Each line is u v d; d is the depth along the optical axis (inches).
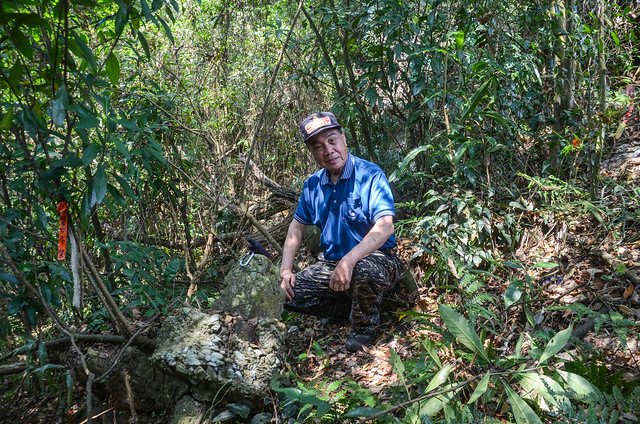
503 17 146.4
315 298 132.5
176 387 113.2
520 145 155.2
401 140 183.2
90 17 112.0
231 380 105.8
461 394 92.4
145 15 91.2
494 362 87.4
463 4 141.2
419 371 92.9
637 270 116.0
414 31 143.7
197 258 183.2
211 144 168.2
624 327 97.8
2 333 116.8
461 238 125.0
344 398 95.3
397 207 155.9
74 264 99.2
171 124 153.9
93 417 112.3
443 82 139.6
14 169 107.1
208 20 207.6
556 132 146.3
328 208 129.6
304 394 90.7
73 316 143.2
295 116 211.2
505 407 88.4
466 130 138.6
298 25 207.3
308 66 190.1
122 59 167.0
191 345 108.4
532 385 78.4
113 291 131.2
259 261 124.0
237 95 202.7
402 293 135.3
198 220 177.8
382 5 155.3
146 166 116.7
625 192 140.6
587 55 153.7
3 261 100.7
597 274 119.8
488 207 138.9
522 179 152.5
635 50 169.5
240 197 165.6
